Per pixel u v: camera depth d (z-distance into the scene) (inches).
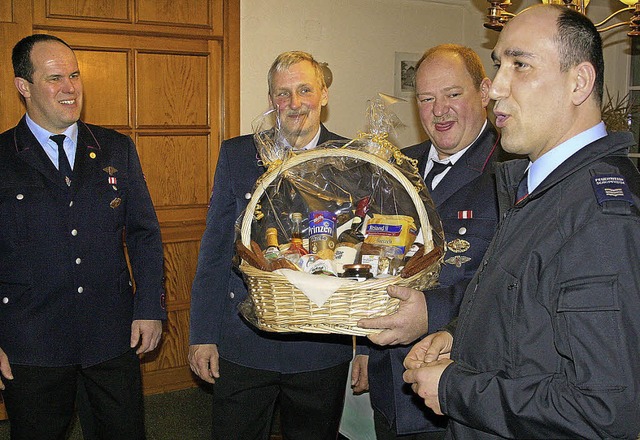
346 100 168.7
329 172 74.3
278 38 158.6
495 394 45.9
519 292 46.7
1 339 89.8
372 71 170.9
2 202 89.6
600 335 41.3
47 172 91.3
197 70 152.2
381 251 63.7
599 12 180.7
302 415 88.1
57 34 137.2
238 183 88.4
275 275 57.4
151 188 150.5
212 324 88.9
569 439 43.1
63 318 91.2
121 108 145.3
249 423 87.9
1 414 139.6
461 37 181.9
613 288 41.6
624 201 43.5
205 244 89.1
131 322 97.4
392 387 76.2
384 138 71.7
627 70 185.0
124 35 143.6
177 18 147.9
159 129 149.5
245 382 86.8
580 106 47.9
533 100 47.8
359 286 57.1
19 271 89.7
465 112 74.9
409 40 174.9
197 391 157.1
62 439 94.6
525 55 47.8
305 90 85.0
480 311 50.3
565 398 42.7
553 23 47.4
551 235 45.6
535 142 49.1
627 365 41.0
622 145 46.9
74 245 91.8
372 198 71.6
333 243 66.5
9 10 131.9
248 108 157.2
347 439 126.1
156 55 147.6
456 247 72.6
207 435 135.1
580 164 46.8
